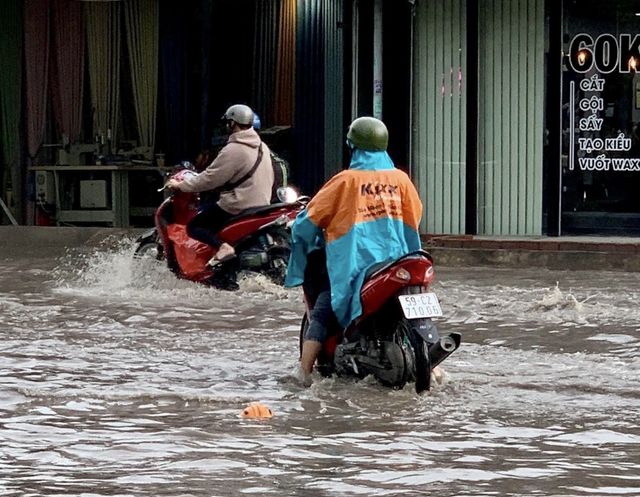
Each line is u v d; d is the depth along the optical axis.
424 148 24.69
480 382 11.52
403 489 8.20
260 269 18.08
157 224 18.50
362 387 11.28
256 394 11.06
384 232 11.17
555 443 9.44
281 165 19.92
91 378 11.77
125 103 28.45
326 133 25.28
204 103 27.59
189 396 10.91
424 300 10.72
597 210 24.11
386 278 10.76
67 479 8.43
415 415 10.29
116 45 28.30
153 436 9.59
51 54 28.55
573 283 19.55
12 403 10.73
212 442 9.42
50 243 25.64
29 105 28.55
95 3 28.28
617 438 9.59
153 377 11.82
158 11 28.08
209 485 8.27
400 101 24.50
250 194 18.02
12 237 25.75
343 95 24.44
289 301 17.08
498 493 8.11
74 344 13.62
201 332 14.48
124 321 15.29
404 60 24.45
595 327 14.84
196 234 18.08
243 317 15.65
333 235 11.15
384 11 24.45
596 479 8.46
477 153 24.50
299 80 26.08
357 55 24.31
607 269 21.72
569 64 24.06
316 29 25.58
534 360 12.70
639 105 23.94
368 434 9.68
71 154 28.44
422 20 24.50
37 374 11.95
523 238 23.61
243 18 27.12
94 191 28.17
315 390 11.19
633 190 24.00
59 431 9.77
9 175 28.75
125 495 8.04
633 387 11.38
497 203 24.53
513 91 24.34
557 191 24.09
